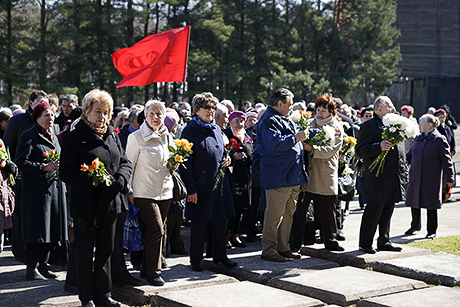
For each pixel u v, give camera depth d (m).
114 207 5.26
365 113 10.77
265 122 6.82
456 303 5.36
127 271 5.98
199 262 6.64
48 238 6.35
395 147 7.15
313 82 46.41
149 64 8.71
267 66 49.47
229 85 48.84
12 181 6.56
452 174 8.62
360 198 11.27
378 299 5.48
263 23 49.62
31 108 7.23
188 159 6.45
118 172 5.32
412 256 7.22
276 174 6.79
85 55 44.25
